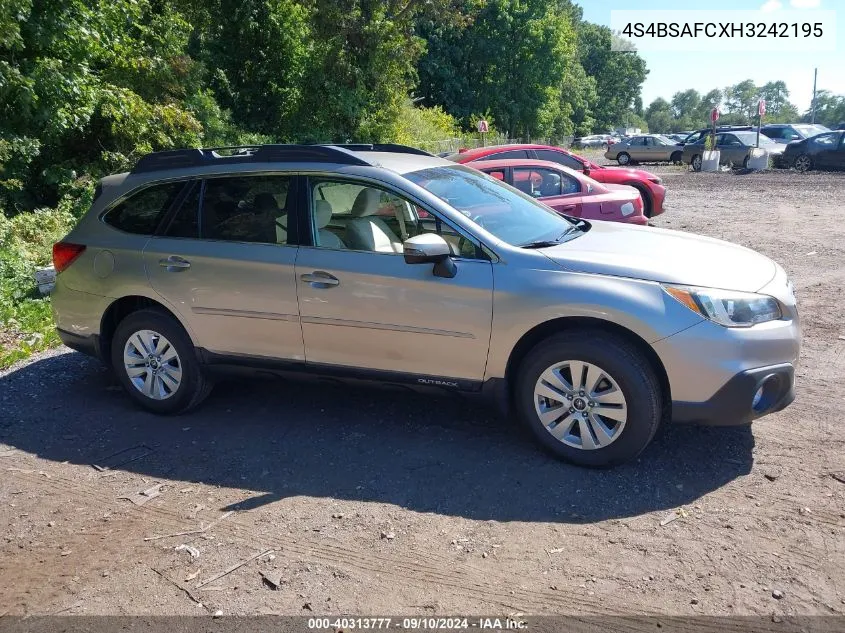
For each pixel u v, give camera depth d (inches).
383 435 178.4
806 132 1199.6
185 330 188.9
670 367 146.3
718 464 156.9
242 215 182.7
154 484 157.5
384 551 129.1
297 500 148.3
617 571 121.0
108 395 211.9
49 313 293.6
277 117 925.8
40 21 452.4
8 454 174.1
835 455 158.9
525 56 1768.0
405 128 1041.5
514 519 138.2
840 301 285.6
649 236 182.2
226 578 122.6
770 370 148.6
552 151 466.6
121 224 197.9
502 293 155.2
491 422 183.2
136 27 607.2
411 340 164.2
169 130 577.9
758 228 482.0
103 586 121.7
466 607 113.6
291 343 177.2
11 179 459.2
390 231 170.6
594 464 155.3
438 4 919.7
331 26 860.0
